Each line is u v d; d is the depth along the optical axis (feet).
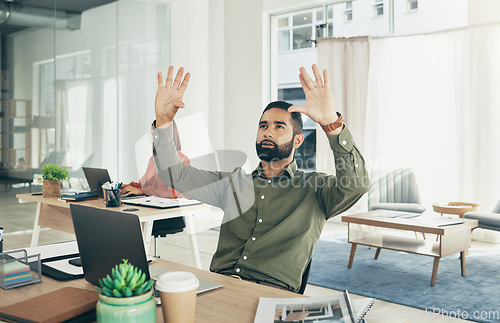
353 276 11.35
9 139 17.52
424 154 16.51
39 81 18.15
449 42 15.88
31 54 17.98
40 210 11.59
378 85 17.51
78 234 4.01
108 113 19.65
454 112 15.83
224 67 20.47
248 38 20.01
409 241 11.90
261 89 19.70
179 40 20.89
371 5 17.75
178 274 3.22
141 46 20.45
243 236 5.76
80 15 18.94
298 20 19.47
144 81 20.59
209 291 3.99
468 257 13.05
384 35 17.31
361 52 17.80
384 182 16.94
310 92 5.36
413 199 16.20
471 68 15.38
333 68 18.39
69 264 4.67
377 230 16.01
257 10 19.79
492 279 10.94
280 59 19.94
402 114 17.01
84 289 3.78
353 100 18.01
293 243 5.54
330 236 15.81
